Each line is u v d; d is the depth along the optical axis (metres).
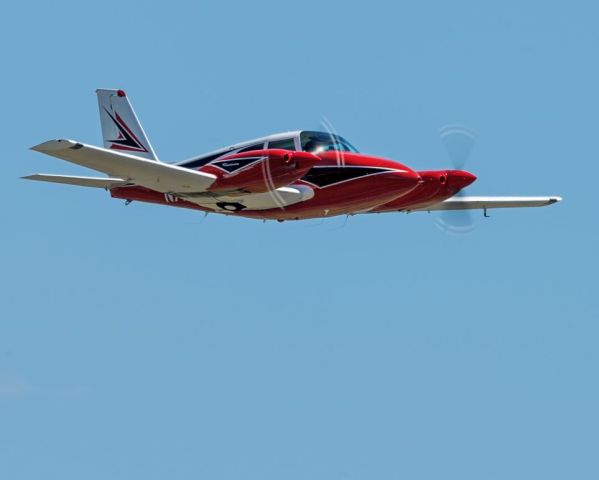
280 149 83.06
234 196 84.81
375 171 83.88
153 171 81.50
